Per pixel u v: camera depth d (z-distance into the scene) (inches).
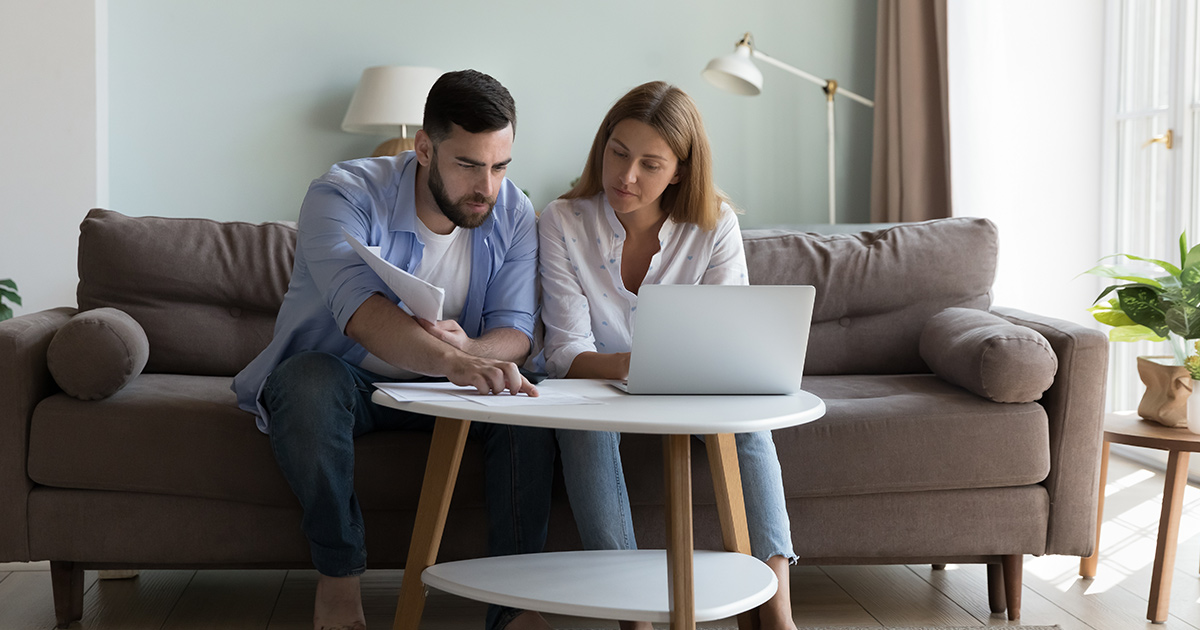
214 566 69.0
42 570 81.6
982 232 93.0
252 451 66.6
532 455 64.4
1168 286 75.2
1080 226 132.8
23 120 124.0
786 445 69.6
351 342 67.4
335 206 63.8
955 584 81.4
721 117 147.6
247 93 138.4
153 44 135.7
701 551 57.9
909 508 70.9
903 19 136.7
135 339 70.4
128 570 74.6
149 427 66.7
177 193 137.6
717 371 54.5
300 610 73.1
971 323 79.9
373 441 67.9
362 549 62.2
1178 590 79.7
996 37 127.7
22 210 124.6
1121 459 127.9
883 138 144.0
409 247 66.2
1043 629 70.3
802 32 148.0
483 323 69.6
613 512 60.7
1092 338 72.1
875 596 78.0
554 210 71.4
